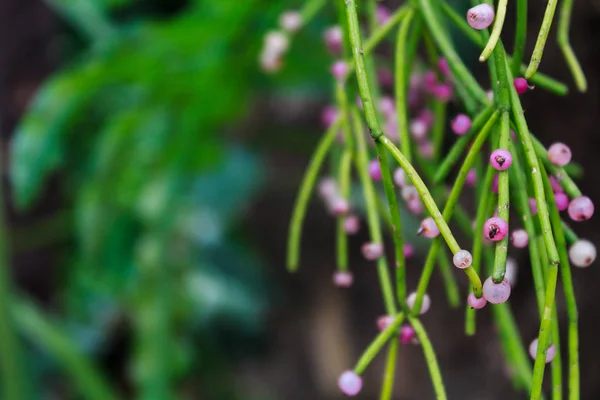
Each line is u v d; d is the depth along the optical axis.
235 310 0.98
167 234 0.81
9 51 0.86
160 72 0.73
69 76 0.70
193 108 0.78
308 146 0.96
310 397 1.00
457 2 0.65
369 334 0.97
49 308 0.95
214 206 0.93
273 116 0.93
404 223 0.80
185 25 0.68
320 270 1.00
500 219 0.41
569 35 0.65
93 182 0.80
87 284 0.90
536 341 0.43
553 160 0.44
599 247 0.68
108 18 0.85
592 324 0.69
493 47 0.41
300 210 0.49
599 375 0.69
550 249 0.41
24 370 0.77
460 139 0.45
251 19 0.69
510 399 0.78
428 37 0.49
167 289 0.83
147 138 0.77
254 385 1.02
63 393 0.95
